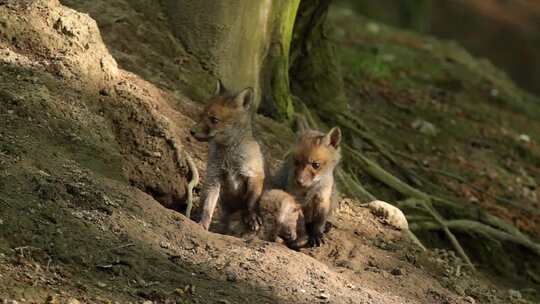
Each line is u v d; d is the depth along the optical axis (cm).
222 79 1497
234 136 1144
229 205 1191
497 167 2102
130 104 1215
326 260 1173
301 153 1152
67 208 992
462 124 2269
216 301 921
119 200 1050
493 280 1680
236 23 1509
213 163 1157
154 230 1030
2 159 1024
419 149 2069
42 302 840
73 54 1222
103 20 1474
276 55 1591
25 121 1102
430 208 1703
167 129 1218
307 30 1808
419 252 1291
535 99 2830
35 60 1202
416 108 2264
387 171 1831
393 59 2572
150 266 953
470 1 4862
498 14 4806
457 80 2566
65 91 1173
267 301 950
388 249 1274
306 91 1855
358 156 1709
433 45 2858
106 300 873
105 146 1144
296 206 1161
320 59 1864
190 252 1017
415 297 1122
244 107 1153
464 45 4459
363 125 1912
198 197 1232
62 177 1036
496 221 1773
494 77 2803
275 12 1577
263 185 1172
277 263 1034
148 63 1443
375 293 1065
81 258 930
